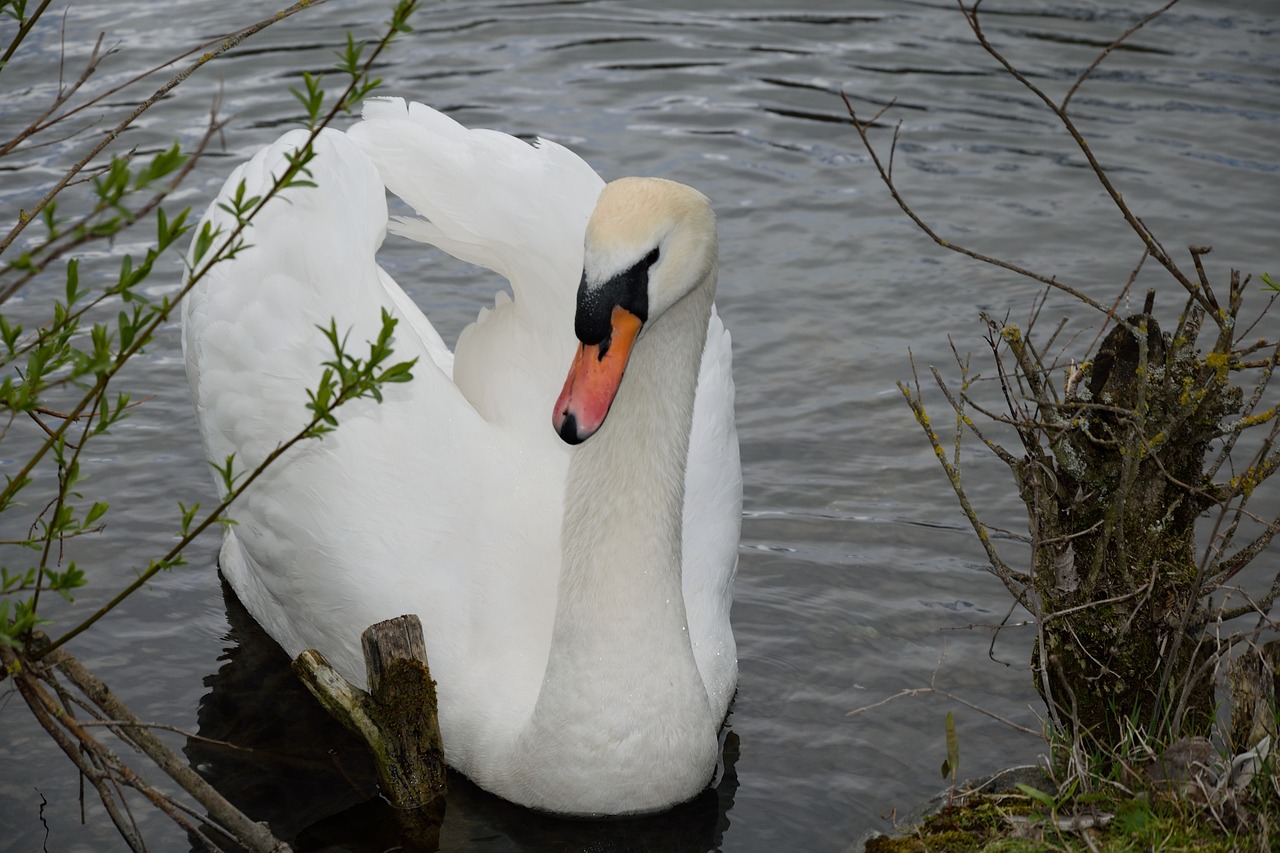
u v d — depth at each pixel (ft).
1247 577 28.14
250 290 26.11
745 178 44.80
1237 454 32.35
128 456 32.83
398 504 25.52
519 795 23.67
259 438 25.85
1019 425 22.52
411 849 22.79
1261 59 51.72
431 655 24.91
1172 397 22.25
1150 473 22.65
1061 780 21.63
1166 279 39.32
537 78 50.31
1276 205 42.88
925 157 46.06
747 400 35.27
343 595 25.50
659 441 22.47
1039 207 43.21
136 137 45.11
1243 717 21.81
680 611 23.16
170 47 50.85
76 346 36.01
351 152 26.45
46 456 32.60
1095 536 23.15
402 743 23.04
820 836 22.62
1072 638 23.43
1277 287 21.34
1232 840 19.24
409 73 50.14
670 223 20.44
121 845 22.24
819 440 33.76
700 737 23.16
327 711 25.58
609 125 47.44
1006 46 52.95
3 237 39.68
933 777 23.76
